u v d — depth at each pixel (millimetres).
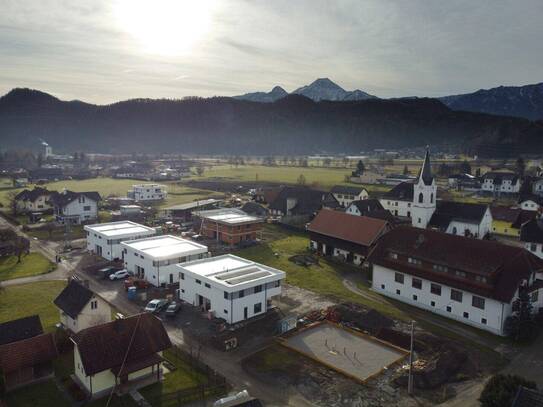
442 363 44406
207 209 124375
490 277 52688
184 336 51094
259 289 56906
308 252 87500
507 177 162625
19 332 44250
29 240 95188
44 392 39406
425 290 59531
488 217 99062
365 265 78250
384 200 131250
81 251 87750
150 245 75688
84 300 49094
